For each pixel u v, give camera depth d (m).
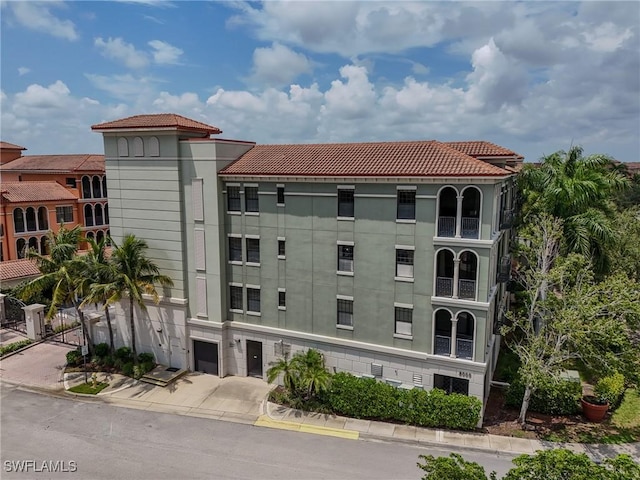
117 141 28.62
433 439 21.48
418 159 23.48
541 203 29.38
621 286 21.55
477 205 22.61
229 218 27.38
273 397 25.45
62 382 27.62
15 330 35.62
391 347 24.14
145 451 20.72
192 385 27.33
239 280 27.70
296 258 25.88
